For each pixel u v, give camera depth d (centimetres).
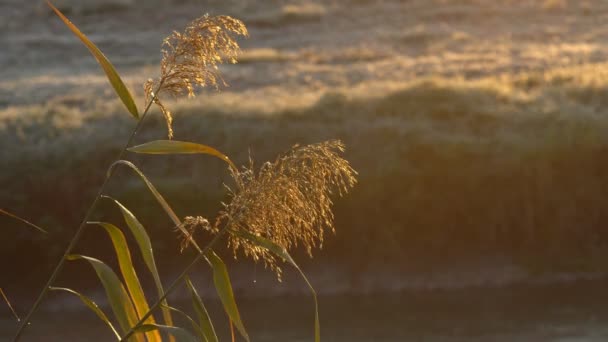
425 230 2522
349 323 2142
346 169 328
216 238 344
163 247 2322
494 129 2788
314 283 2389
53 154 2500
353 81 4144
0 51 5316
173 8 6219
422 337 2008
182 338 335
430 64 4500
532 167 2612
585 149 2656
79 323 2175
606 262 2539
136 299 361
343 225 2477
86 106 3462
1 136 2636
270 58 4703
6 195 2361
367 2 6359
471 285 2477
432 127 2748
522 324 2100
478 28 5841
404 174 2548
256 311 2233
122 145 2559
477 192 2575
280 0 6562
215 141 2650
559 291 2408
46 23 6009
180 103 2908
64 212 2384
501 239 2561
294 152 331
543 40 5450
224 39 332
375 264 2461
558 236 2575
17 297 2277
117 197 2389
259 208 329
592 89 3234
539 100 3078
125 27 5953
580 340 1950
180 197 2384
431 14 6097
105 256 2353
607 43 5272
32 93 3909
